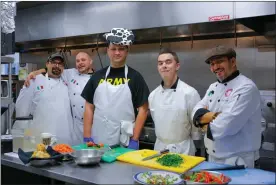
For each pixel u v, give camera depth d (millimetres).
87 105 2227
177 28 2693
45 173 1466
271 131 2324
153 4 2605
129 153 1730
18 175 1891
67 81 2709
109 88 2107
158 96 2057
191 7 2412
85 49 3600
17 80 3910
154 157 1633
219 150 1665
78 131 2607
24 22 3623
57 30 3314
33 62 4109
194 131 2025
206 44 2846
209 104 1781
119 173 1408
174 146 1979
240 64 2699
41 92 2521
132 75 2127
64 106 2557
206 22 2373
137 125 2076
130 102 2100
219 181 1203
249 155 1670
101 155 1585
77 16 3127
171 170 1419
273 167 2287
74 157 1543
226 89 1684
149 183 1224
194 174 1289
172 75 1984
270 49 2547
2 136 1916
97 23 2969
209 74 2854
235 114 1520
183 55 2980
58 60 2557
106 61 3463
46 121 2486
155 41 3105
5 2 2037
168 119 1981
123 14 2785
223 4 2268
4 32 2062
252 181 1272
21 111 2504
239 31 2648
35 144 1777
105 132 2107
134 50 3285
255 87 1591
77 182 1339
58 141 2486
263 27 2520
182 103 1959
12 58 1941
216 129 1543
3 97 1914
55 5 3309
